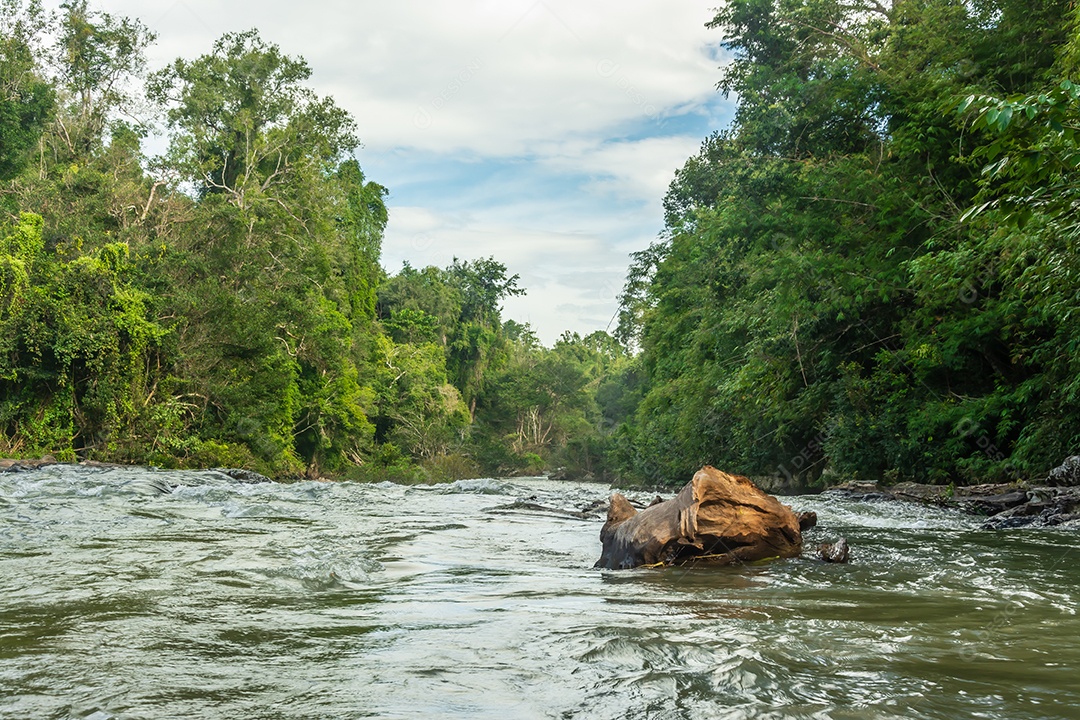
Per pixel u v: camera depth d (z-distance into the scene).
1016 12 20.52
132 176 43.00
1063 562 6.64
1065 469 12.84
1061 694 2.68
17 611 4.08
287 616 4.05
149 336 32.97
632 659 3.12
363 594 4.88
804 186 23.61
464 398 92.44
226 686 2.72
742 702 2.57
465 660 3.10
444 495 18.00
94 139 48.19
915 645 3.43
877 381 22.53
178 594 4.66
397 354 72.38
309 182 51.03
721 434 33.25
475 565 6.58
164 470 25.48
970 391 20.88
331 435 51.12
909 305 22.52
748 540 6.74
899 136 21.39
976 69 20.53
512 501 15.78
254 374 38.66
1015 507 12.25
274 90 49.28
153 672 2.89
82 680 2.77
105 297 32.50
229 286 40.88
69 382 31.08
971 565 6.46
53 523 8.95
